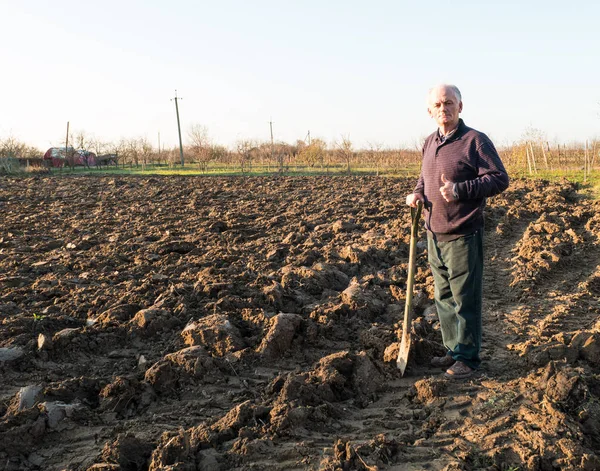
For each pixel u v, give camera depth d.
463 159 4.27
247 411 3.81
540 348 4.88
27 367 4.88
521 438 3.48
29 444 3.66
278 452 3.44
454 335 4.55
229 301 6.00
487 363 4.78
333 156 39.12
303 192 18.62
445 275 4.52
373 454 3.34
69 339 5.21
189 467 3.28
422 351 4.86
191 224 12.12
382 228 10.77
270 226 11.77
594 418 3.63
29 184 23.30
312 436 3.66
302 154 40.06
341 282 7.21
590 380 4.01
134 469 3.40
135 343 5.41
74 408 4.01
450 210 4.32
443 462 3.34
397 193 17.30
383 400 4.26
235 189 20.17
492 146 4.26
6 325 5.61
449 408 4.02
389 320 5.88
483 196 4.20
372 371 4.45
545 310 6.22
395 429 3.80
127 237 10.79
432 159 4.42
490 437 3.52
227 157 43.06
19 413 3.84
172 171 36.59
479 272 4.40
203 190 19.55
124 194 18.61
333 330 5.49
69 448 3.66
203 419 4.01
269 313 5.85
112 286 7.24
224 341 5.12
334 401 4.21
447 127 4.36
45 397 4.16
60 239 10.62
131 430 3.86
